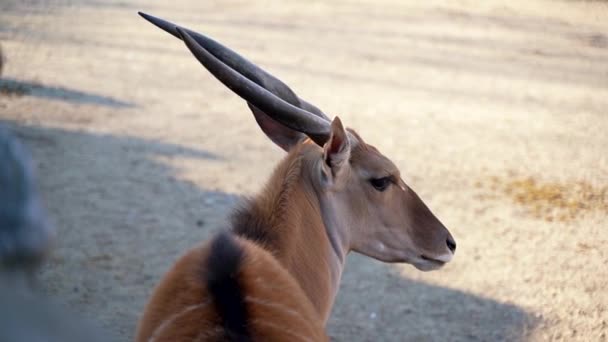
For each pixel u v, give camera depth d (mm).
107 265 9750
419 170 13633
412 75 20359
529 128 16375
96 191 11977
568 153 14891
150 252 10156
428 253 6195
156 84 18391
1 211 1218
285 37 23859
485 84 19844
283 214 5332
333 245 5738
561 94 19250
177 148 14117
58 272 9484
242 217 5340
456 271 10328
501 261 10602
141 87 18031
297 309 4145
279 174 5582
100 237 10461
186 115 16125
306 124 5527
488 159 14344
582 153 14914
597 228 11672
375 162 5902
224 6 28156
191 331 3768
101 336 1269
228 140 14695
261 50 21922
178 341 3762
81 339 1229
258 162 13617
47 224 1260
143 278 9500
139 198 11820
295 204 5441
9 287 1212
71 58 20203
